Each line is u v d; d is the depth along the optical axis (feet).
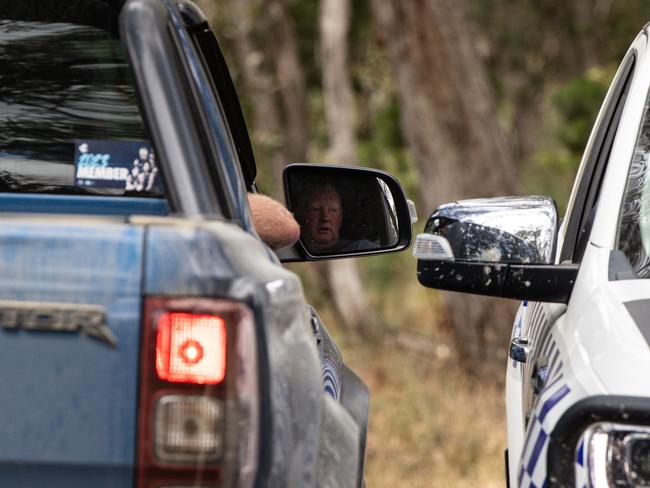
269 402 15.90
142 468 15.49
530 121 200.34
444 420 61.11
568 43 193.77
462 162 76.74
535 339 26.53
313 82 156.04
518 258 23.24
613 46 166.50
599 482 18.92
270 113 124.26
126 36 18.04
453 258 23.45
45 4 20.80
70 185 20.93
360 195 27.81
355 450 17.81
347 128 122.42
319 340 25.43
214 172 17.99
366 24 143.54
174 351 15.60
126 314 15.56
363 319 104.32
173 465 15.53
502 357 73.87
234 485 15.62
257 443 15.81
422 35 76.79
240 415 15.66
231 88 29.19
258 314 15.88
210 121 18.58
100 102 20.81
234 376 15.66
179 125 17.75
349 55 145.18
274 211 23.29
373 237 27.73
